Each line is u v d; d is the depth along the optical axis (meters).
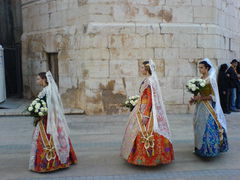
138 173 4.49
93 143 5.97
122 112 8.56
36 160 4.53
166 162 4.57
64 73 9.57
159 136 4.54
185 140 6.16
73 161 4.86
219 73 9.09
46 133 4.52
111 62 8.45
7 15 13.06
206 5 8.78
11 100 11.41
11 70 12.93
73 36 9.04
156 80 4.69
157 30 8.49
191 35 8.67
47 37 10.22
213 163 4.89
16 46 12.78
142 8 8.49
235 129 7.08
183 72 8.72
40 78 4.62
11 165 4.84
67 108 9.14
